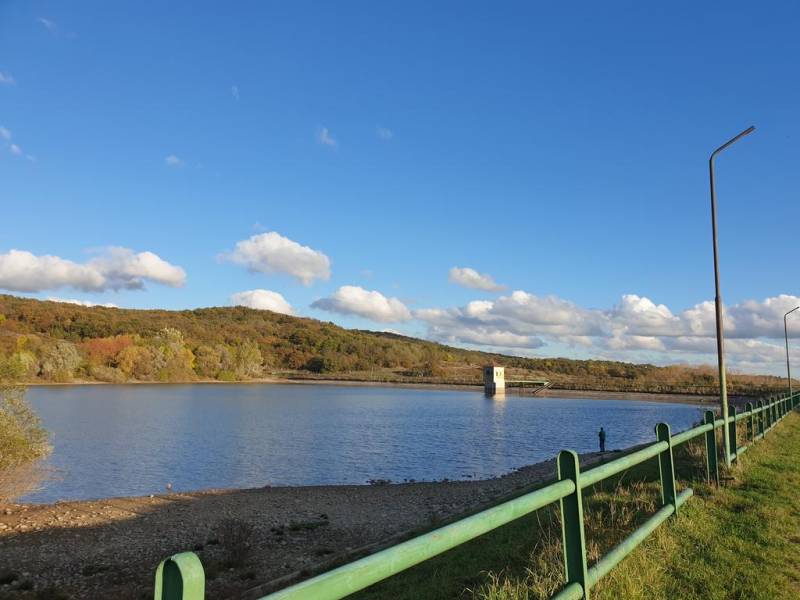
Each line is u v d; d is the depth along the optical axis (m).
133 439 50.00
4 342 137.00
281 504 24.38
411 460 40.25
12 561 16.59
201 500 25.42
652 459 15.86
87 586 14.56
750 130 13.55
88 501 25.53
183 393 121.38
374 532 19.41
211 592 13.64
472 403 115.88
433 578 7.70
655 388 132.00
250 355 197.62
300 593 1.96
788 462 13.02
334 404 101.38
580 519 4.33
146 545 18.23
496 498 19.88
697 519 7.66
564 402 123.75
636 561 5.61
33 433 25.80
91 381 146.62
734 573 5.83
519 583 5.37
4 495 25.56
